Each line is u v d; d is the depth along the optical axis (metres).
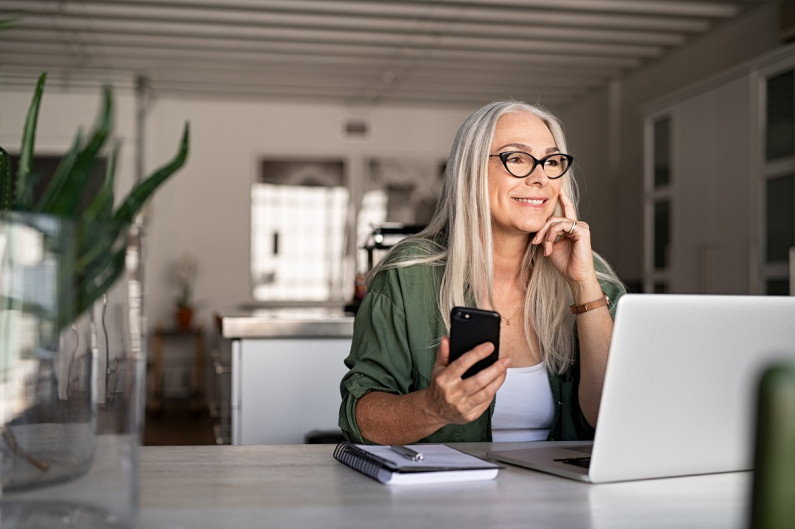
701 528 0.93
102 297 0.86
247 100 9.36
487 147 1.76
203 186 9.32
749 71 5.15
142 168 8.76
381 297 1.79
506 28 7.00
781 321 1.20
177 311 8.88
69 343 0.84
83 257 0.85
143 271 0.90
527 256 1.83
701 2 6.28
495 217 1.77
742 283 5.25
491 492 1.09
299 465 1.26
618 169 8.47
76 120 7.85
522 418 1.79
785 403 0.43
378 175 9.61
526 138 1.77
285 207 9.46
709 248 5.60
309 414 3.20
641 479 1.18
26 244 0.83
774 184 4.96
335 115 9.55
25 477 0.83
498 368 1.23
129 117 7.99
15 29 6.90
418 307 1.77
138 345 0.88
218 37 7.20
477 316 1.26
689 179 5.85
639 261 8.00
